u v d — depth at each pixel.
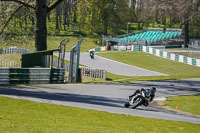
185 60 92.69
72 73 54.91
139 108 28.25
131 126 18.83
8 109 21.41
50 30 170.62
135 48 118.25
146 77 63.34
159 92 41.03
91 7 159.75
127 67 85.31
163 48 126.88
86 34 172.62
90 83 48.81
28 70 45.84
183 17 109.12
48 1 76.00
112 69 80.62
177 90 43.69
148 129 18.36
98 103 28.75
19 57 96.06
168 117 24.34
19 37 61.47
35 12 55.38
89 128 17.38
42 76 47.38
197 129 19.55
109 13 167.75
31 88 37.38
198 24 178.88
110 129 17.50
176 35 147.62
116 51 116.88
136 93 27.25
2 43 60.97
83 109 23.55
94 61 93.75
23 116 19.44
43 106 23.56
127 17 176.50
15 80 44.97
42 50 55.47
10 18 57.56
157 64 91.25
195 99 36.44
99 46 150.00
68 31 173.88
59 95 32.31
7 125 16.72
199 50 91.00
